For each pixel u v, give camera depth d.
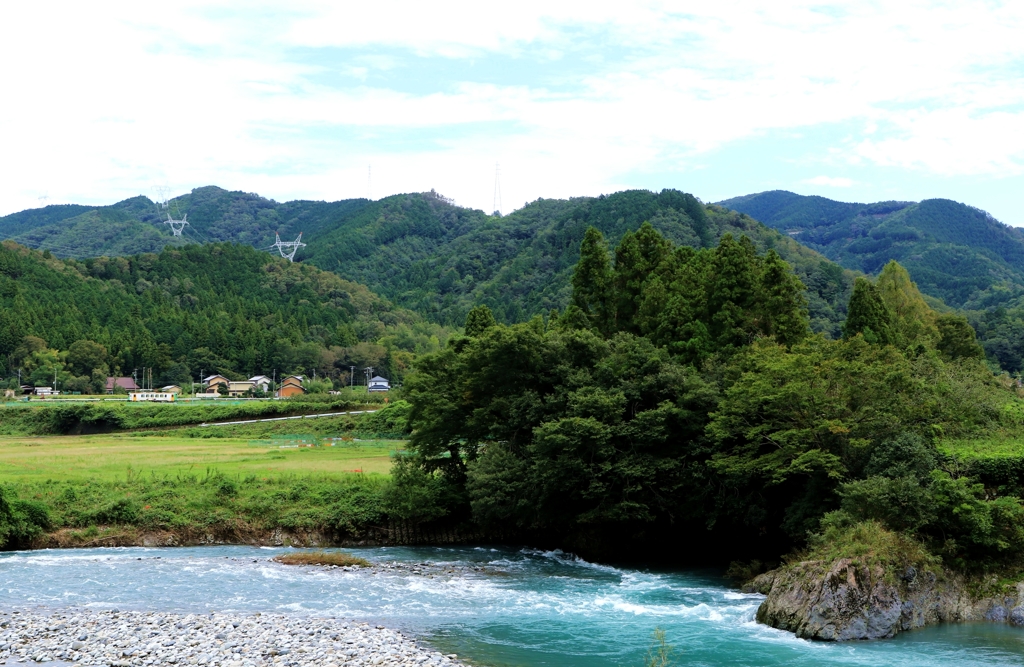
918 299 97.06
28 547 52.38
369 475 67.44
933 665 30.53
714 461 48.59
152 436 130.50
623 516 50.12
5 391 194.88
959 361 71.44
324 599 38.88
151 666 28.02
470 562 50.41
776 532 49.16
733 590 42.94
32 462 76.81
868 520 37.91
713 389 51.38
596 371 54.88
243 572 44.31
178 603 37.31
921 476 39.50
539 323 68.25
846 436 43.44
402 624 35.16
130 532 54.41
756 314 61.53
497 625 35.47
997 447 42.41
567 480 51.34
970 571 38.22
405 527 58.00
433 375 61.81
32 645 29.98
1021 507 38.41
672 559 53.16
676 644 32.97
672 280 67.62
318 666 28.12
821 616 34.09
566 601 39.97
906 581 35.94
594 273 69.94
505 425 56.38
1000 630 35.28
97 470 69.69
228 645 30.25
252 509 57.41
